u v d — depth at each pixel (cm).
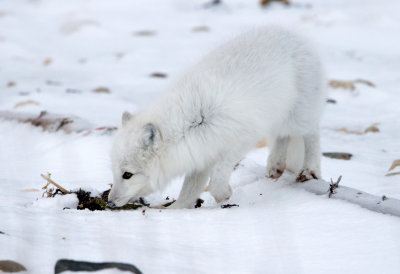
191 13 4084
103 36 3416
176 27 3591
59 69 2570
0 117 1656
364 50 2689
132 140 926
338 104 1903
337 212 816
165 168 963
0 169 1224
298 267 628
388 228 734
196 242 711
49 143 1440
